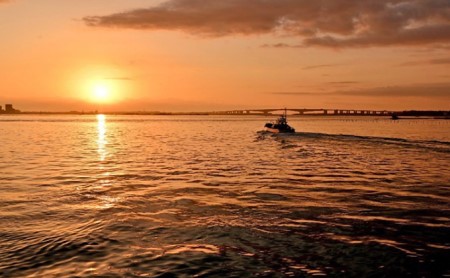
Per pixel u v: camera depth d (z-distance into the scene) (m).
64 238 13.94
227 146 57.56
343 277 10.94
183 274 11.06
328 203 19.70
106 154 45.81
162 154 45.84
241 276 10.96
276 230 15.06
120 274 11.03
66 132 103.62
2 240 13.66
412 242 13.69
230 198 20.97
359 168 33.12
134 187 24.19
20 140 70.31
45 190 23.03
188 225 15.71
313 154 45.09
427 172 30.69
